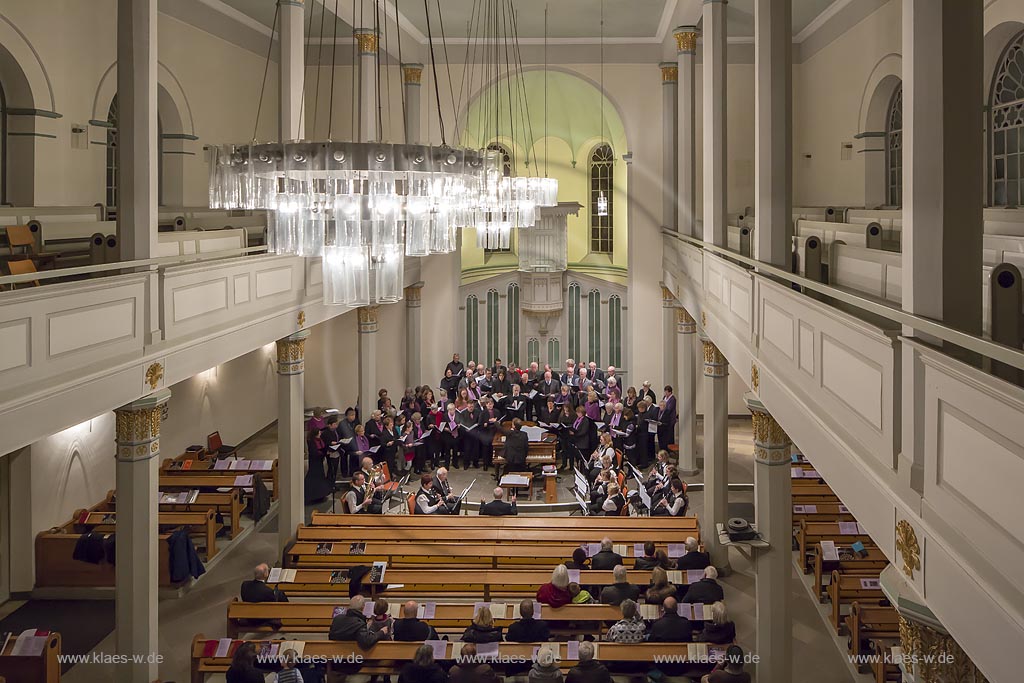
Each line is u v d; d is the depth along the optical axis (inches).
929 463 193.6
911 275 206.2
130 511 421.1
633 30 968.9
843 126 853.8
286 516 615.2
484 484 813.2
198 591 585.9
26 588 573.6
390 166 378.6
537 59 1002.7
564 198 1148.5
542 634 463.2
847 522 590.9
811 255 376.2
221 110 886.4
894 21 716.7
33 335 332.2
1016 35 567.2
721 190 573.9
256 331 552.1
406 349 1038.4
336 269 414.9
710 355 602.2
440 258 1029.8
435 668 417.7
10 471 570.9
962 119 201.9
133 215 418.9
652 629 460.8
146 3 418.3
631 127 1003.9
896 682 449.1
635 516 649.0
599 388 937.5
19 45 584.1
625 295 1068.5
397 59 1003.9
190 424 824.3
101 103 684.1
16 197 602.2
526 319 1106.1
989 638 165.0
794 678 468.8
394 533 601.6
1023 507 149.9
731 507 755.4
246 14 905.5
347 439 799.7
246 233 599.8
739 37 994.1
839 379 267.4
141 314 415.2
